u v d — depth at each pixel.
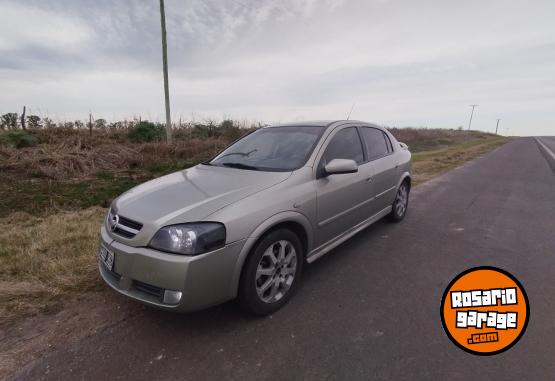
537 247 3.85
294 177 2.73
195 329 2.31
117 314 2.46
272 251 2.47
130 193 2.74
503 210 5.57
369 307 2.60
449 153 17.16
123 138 10.89
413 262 3.44
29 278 2.86
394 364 1.98
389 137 4.66
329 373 1.91
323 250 3.09
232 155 3.54
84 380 1.86
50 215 4.55
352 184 3.34
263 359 2.02
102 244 2.43
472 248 3.82
